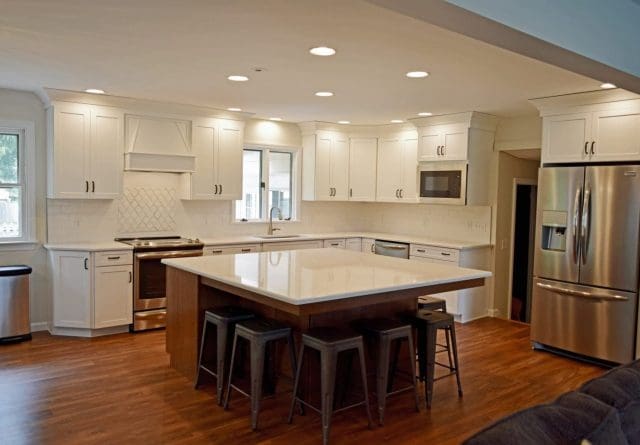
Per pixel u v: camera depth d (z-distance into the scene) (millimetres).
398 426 3232
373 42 3117
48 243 5199
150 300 5250
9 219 5082
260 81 4277
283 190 7066
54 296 5004
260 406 3400
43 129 5148
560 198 4656
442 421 3316
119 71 4012
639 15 2932
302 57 3496
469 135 5777
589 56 2582
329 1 2479
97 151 5148
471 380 4066
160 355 4500
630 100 4266
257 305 3838
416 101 5039
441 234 6762
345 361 3533
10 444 2900
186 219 6094
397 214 7320
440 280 3416
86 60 3688
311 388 3416
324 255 4617
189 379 3922
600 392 1569
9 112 4961
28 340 4883
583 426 1339
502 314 6441
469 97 4781
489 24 2135
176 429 3123
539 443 1258
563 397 1518
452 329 3697
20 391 3654
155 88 4652
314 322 3422
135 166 5328
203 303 3832
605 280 4379
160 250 5277
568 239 4605
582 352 4531
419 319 3600
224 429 3135
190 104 5473
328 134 6898
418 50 3264
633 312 4234
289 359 3564
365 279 3393
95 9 2648
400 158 6742
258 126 6605
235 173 6078
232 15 2697
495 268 6242
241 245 5914
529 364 4477
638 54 2941
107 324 5035
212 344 3904
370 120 6469
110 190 5250
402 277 3482
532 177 6641
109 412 3338
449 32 2898
